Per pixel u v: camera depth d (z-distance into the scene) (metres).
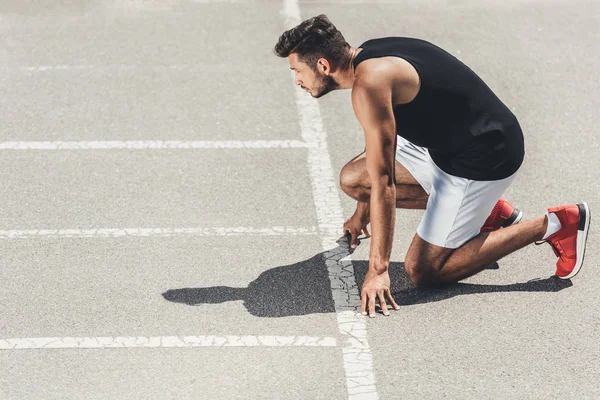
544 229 5.31
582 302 5.34
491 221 5.82
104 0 10.07
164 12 9.73
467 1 10.02
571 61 8.66
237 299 5.36
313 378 4.72
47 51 8.78
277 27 9.38
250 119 7.59
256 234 6.02
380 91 4.73
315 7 9.85
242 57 8.73
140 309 5.26
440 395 4.61
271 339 5.01
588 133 7.39
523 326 5.14
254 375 4.74
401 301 5.35
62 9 9.79
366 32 9.18
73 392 4.63
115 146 7.12
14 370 4.79
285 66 8.58
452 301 5.35
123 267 5.64
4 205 6.31
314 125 7.53
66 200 6.38
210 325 5.12
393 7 9.84
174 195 6.46
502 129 5.07
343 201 6.42
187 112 7.68
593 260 5.73
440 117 4.96
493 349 4.95
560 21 9.55
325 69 4.89
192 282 5.51
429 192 5.44
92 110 7.68
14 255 5.75
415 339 5.02
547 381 4.71
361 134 7.40
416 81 4.84
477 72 8.39
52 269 5.62
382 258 5.12
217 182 6.64
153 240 5.93
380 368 4.80
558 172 6.82
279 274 5.60
